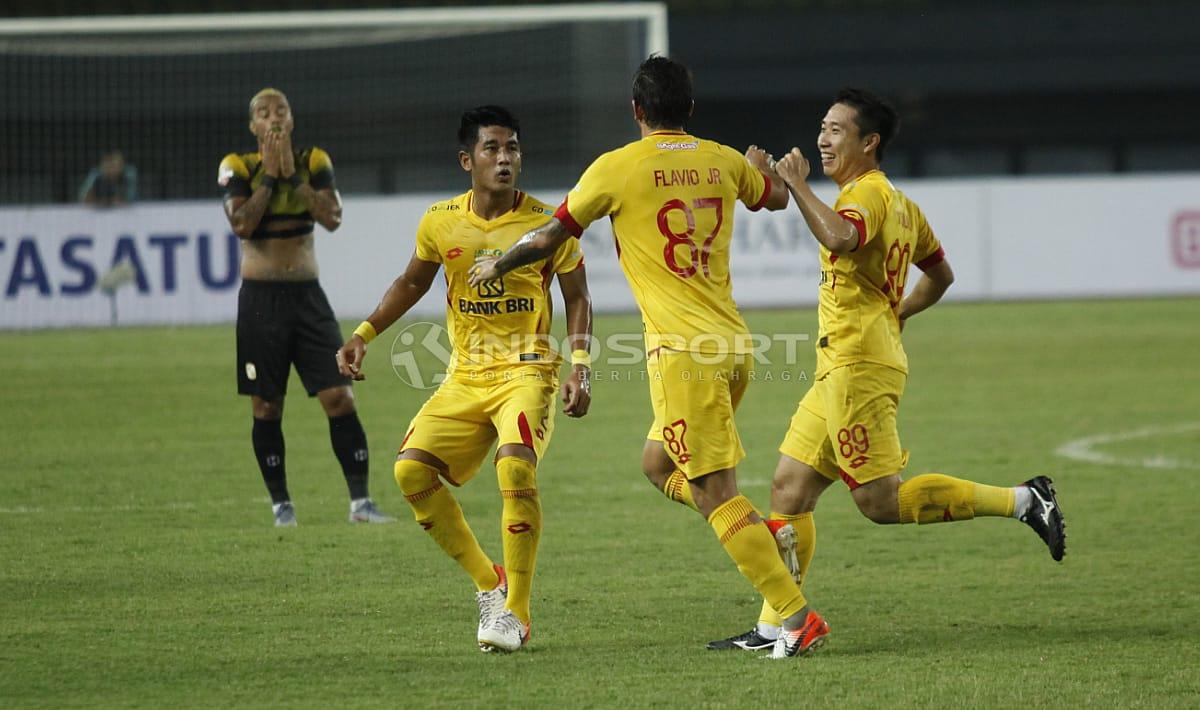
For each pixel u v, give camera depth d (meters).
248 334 27.80
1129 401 43.59
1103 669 17.80
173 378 48.66
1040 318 64.31
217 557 24.77
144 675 17.67
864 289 18.91
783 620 18.47
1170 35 93.25
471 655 18.67
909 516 19.08
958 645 19.09
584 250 65.75
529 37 76.06
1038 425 39.47
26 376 49.19
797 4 95.25
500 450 19.05
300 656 18.59
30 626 20.16
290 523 27.83
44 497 30.59
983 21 93.62
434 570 23.78
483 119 19.61
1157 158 97.31
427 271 20.28
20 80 73.25
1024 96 96.88
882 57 93.56
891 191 18.94
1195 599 21.62
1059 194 70.25
